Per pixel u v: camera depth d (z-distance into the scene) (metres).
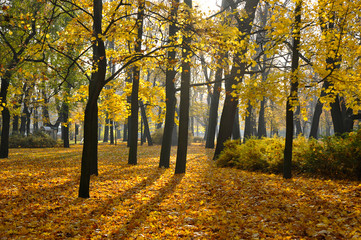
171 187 9.52
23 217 6.28
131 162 16.14
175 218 6.04
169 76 14.49
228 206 6.75
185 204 7.20
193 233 5.00
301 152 10.62
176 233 5.06
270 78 8.09
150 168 14.41
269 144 12.84
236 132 28.52
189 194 8.35
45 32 9.45
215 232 5.03
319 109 22.22
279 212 5.77
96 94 8.28
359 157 8.56
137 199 7.96
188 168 14.08
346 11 7.59
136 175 12.11
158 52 10.42
